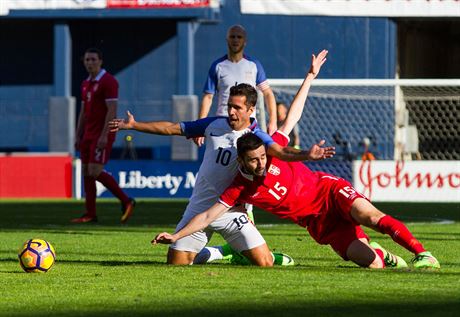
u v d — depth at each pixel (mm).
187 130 20812
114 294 16594
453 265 21469
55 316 14422
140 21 77625
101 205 51781
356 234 20656
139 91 78062
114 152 77188
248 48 75625
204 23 76062
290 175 20297
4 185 62156
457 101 63500
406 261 23094
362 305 15102
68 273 19781
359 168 53969
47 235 31453
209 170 20750
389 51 74500
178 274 19312
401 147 63562
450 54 85812
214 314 14438
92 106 37719
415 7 51469
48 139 78562
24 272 20000
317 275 18891
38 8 72812
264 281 18016
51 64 79062
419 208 47094
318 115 66438
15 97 79375
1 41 79438
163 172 60562
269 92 28594
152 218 40688
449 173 53188
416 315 14188
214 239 30859
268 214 44344
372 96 64750
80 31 78000
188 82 74312
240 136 19906
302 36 75250
